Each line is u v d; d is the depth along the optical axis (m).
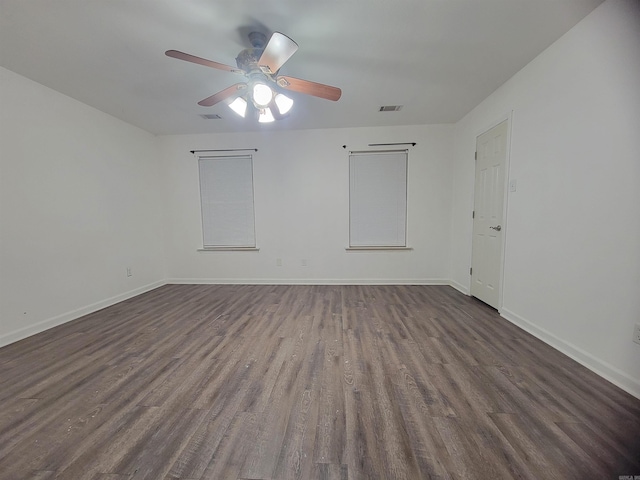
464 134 3.68
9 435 1.35
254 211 4.30
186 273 4.46
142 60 2.24
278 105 2.27
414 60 2.31
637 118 1.55
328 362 1.99
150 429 1.38
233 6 1.67
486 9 1.73
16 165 2.45
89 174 3.16
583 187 1.89
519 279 2.58
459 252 3.88
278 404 1.55
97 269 3.25
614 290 1.69
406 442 1.29
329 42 2.05
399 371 1.86
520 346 2.19
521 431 1.34
